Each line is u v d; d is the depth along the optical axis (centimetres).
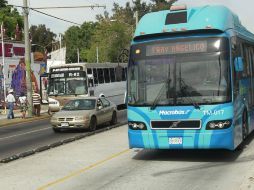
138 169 1529
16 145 2397
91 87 4197
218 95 1549
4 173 1542
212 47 1579
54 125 2881
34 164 1697
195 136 1554
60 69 4184
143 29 1664
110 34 10994
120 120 3603
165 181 1328
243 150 1841
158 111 1591
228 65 1572
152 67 1620
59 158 1808
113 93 4778
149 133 1602
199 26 1597
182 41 1605
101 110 3039
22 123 3869
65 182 1361
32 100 4328
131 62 1655
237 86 1670
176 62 1598
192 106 1558
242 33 1912
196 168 1520
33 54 6638
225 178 1345
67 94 4131
